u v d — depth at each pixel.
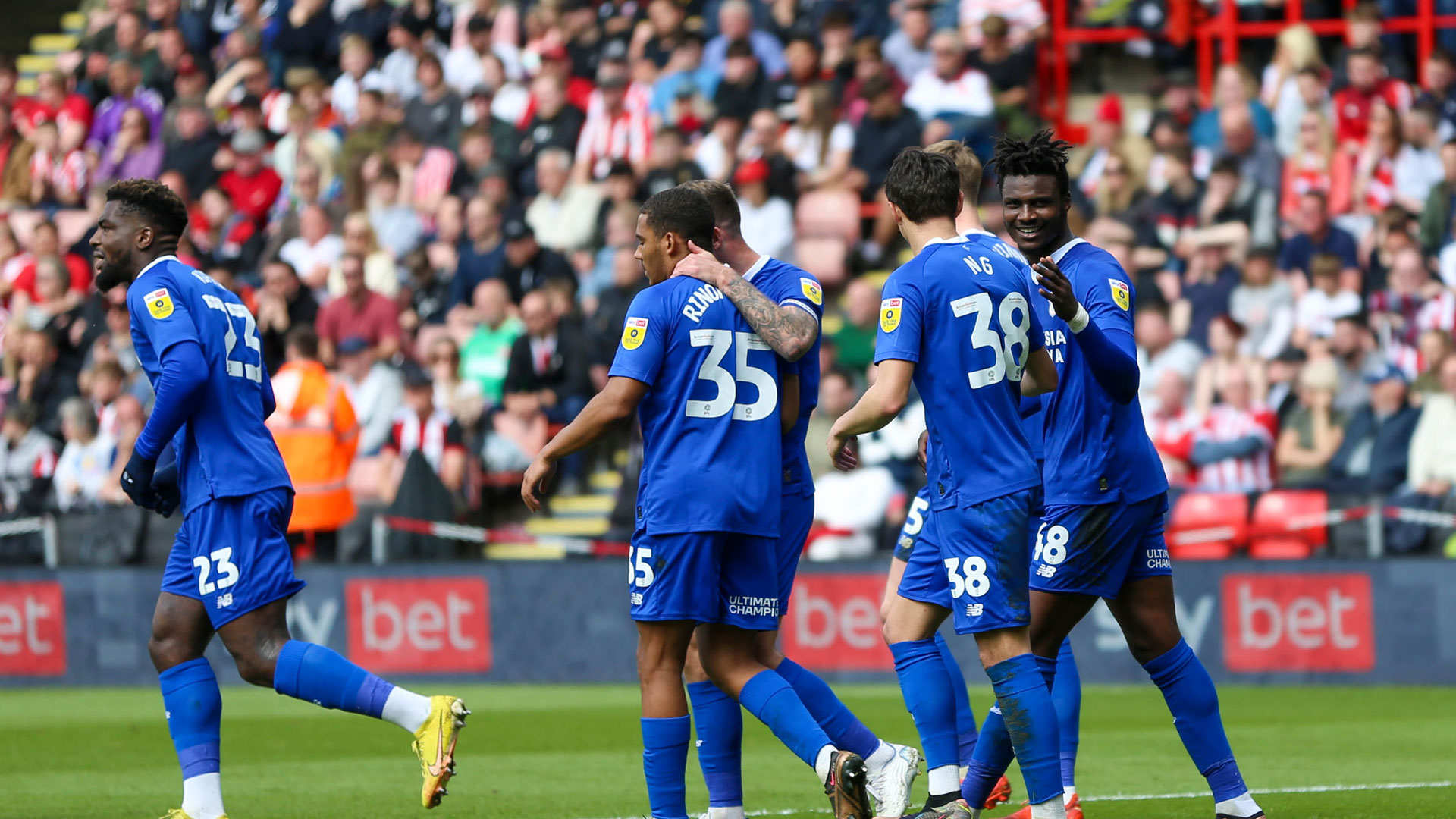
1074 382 16.86
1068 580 16.86
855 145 45.53
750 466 16.62
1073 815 18.73
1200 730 17.31
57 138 58.97
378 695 16.41
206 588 16.91
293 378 40.59
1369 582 34.19
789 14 50.12
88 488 44.88
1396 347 40.12
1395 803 20.34
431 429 42.41
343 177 51.75
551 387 43.25
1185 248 42.00
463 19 55.28
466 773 25.16
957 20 48.00
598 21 53.91
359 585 40.12
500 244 46.50
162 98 58.72
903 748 16.80
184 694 17.30
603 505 43.19
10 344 49.94
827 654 37.16
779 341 16.56
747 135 46.94
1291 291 40.00
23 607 41.81
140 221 17.52
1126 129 46.50
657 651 16.58
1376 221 42.38
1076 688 19.05
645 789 23.20
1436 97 44.50
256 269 51.84
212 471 16.89
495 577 39.41
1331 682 34.44
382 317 44.91
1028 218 17.11
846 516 38.41
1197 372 38.81
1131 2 49.88
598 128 49.84
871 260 45.12
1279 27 48.62
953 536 16.16
